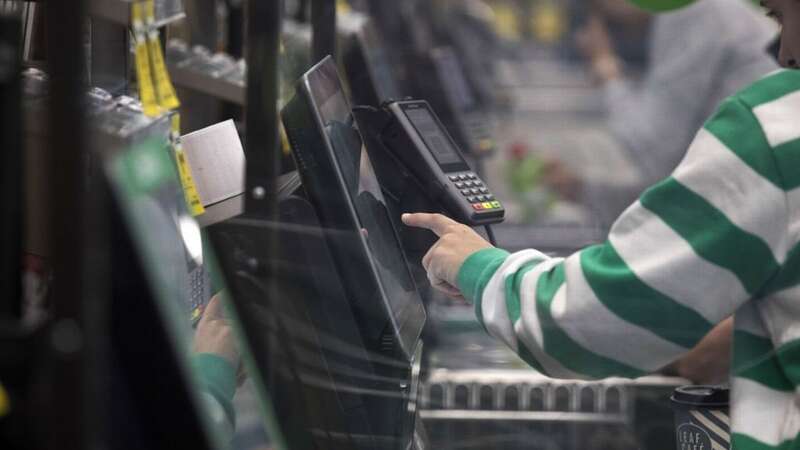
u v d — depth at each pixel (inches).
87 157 75.8
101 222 77.3
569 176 285.9
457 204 141.9
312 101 120.0
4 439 69.9
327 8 168.7
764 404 109.0
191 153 121.7
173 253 89.9
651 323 106.6
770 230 103.3
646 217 107.4
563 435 124.3
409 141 145.3
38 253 87.7
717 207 104.0
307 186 117.4
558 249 140.1
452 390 127.0
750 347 110.6
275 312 104.0
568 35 399.5
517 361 129.6
